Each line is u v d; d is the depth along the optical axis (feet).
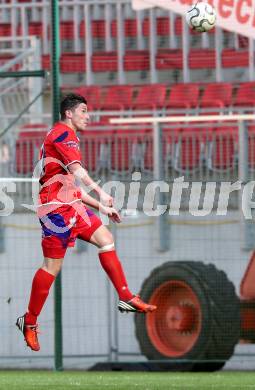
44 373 116.67
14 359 132.16
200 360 123.34
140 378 102.68
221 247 130.11
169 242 132.16
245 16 119.03
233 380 98.84
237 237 129.39
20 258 135.44
